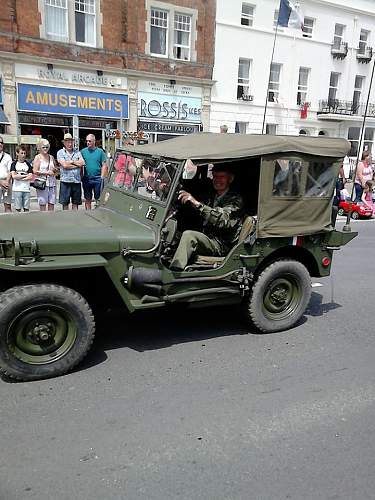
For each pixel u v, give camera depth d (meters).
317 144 4.41
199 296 4.10
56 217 4.29
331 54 24.89
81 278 3.87
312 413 3.25
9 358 3.38
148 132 19.78
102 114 18.39
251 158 4.18
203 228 4.52
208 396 3.41
